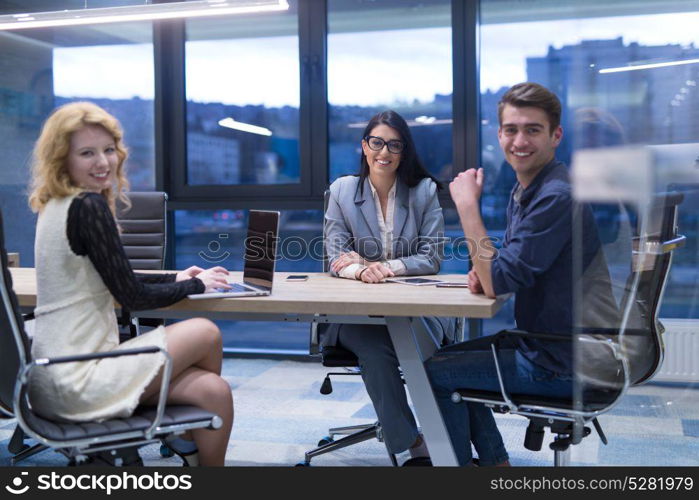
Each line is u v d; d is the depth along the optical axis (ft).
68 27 15.69
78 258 5.84
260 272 7.34
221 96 15.46
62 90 15.81
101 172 6.10
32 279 8.59
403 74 14.64
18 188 15.87
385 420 7.24
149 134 15.72
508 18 14.10
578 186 5.23
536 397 6.24
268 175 15.37
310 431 10.35
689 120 4.86
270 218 7.20
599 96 5.01
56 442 5.19
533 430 6.38
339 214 9.17
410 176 9.07
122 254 5.91
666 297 5.38
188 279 6.72
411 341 6.75
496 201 14.40
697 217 5.15
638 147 5.01
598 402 5.46
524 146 6.42
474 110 14.08
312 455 8.80
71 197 5.90
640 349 5.45
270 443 9.79
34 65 15.78
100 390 5.63
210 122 15.53
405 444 7.22
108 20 11.75
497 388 6.52
